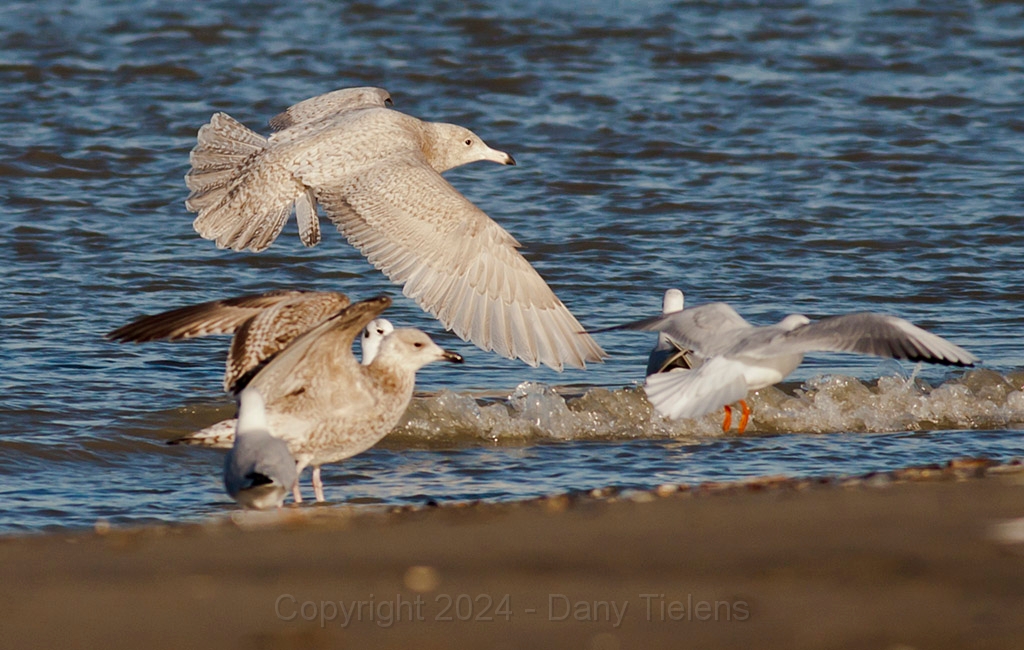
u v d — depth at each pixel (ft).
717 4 116.47
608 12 113.60
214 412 49.70
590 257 69.67
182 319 36.68
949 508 29.94
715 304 37.65
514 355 41.06
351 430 37.68
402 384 38.68
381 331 46.68
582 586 24.40
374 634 22.09
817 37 110.32
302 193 43.60
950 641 20.99
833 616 22.27
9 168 80.18
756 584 24.25
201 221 43.93
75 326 58.90
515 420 48.80
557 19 111.14
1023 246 72.49
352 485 42.45
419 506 35.76
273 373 34.91
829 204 78.59
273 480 31.81
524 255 69.56
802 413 50.31
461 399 49.39
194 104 92.48
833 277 67.51
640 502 31.73
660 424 49.29
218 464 45.32
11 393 50.34
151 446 46.44
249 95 94.48
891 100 97.45
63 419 48.19
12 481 42.86
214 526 30.94
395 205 42.06
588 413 49.62
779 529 28.19
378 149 43.98
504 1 115.24
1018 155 87.66
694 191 80.48
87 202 76.13
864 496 31.58
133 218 74.28
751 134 90.63
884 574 24.54
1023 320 61.72
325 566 26.11
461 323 41.04
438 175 42.96
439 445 47.29
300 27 108.37
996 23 114.83
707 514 29.96
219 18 109.50
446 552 27.02
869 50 107.76
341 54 102.89
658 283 66.13
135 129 87.61
